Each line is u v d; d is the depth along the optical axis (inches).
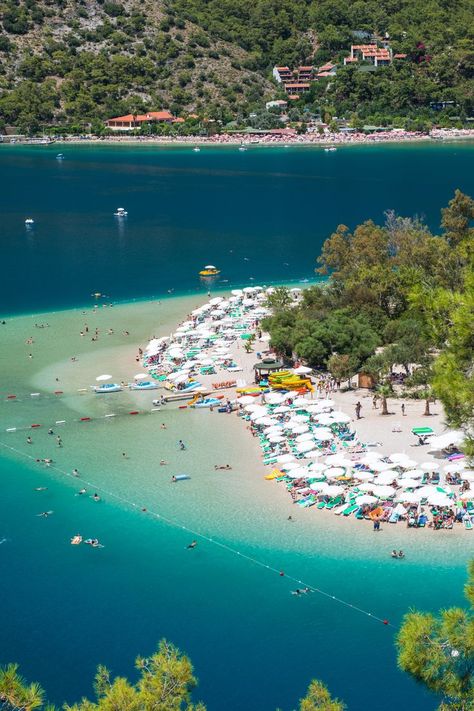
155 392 4490.7
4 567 2923.2
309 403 4065.0
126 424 4074.8
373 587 2723.9
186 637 2544.3
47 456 3740.2
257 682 2356.1
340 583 2755.9
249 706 2269.9
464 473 3287.4
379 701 2271.2
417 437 3715.6
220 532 3078.2
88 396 4446.4
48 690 2351.1
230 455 3693.4
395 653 2440.9
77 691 2342.5
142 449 3784.5
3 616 2669.8
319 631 2544.3
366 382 4379.9
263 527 3095.5
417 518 3080.7
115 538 3073.3
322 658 2436.0
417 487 3304.6
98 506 3297.2
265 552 2942.9
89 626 2610.7
